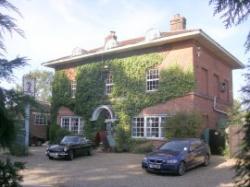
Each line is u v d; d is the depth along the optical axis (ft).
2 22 17.06
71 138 73.15
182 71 81.41
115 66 93.56
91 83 98.94
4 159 23.90
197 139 59.47
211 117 86.94
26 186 38.88
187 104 79.71
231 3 13.97
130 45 88.48
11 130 18.45
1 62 17.62
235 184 15.55
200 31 78.23
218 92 94.22
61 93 107.14
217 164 60.13
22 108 19.12
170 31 92.22
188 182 45.27
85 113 99.55
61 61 104.99
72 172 52.39
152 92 85.66
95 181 45.60
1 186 22.66
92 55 97.71
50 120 110.52
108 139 89.10
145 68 87.76
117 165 59.93
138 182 45.06
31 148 91.91
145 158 53.26
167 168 50.08
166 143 57.00
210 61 90.17
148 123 85.61
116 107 91.97
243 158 14.99
